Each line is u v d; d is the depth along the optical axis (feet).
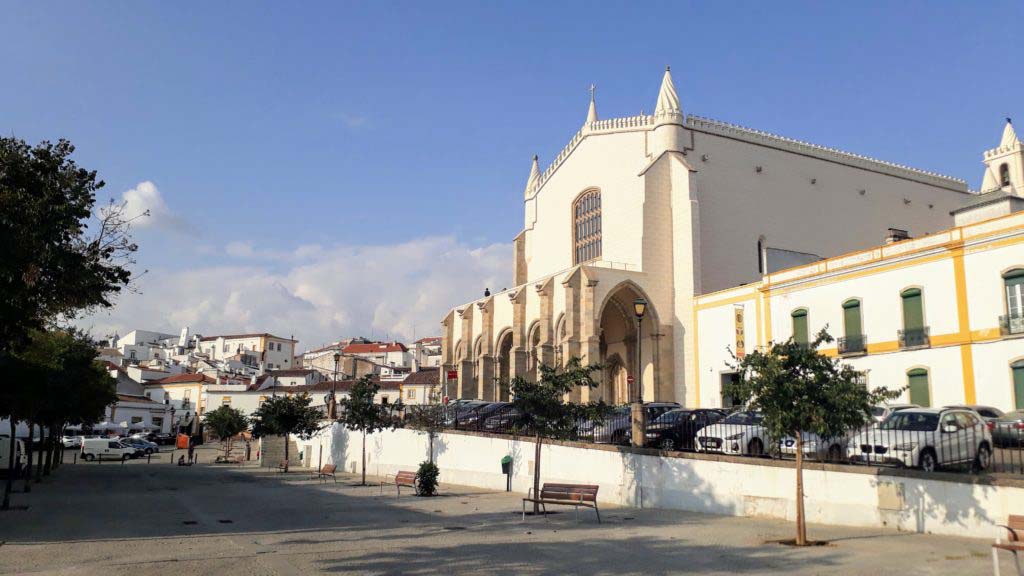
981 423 60.70
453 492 87.86
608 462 73.15
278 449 162.30
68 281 55.62
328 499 80.94
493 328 198.80
